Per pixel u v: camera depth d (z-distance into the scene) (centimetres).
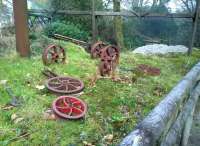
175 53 899
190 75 344
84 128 364
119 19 1235
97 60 720
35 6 1698
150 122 173
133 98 470
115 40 1256
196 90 370
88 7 1343
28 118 378
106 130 366
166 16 878
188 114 306
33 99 436
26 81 502
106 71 560
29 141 329
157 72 644
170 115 204
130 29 1697
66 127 362
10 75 518
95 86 510
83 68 625
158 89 531
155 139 162
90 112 409
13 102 417
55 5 1360
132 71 638
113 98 461
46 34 1023
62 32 1084
